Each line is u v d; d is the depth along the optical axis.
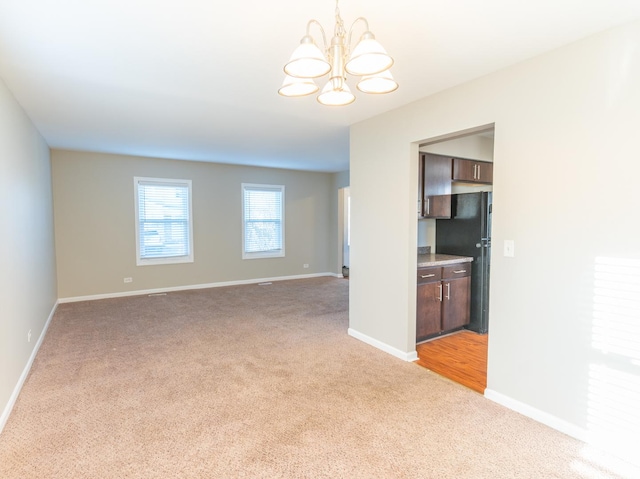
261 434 2.16
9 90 2.82
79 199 5.67
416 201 3.27
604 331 2.02
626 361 1.94
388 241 3.44
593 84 2.02
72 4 1.72
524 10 1.77
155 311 5.03
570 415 2.17
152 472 1.83
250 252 7.34
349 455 1.97
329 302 5.61
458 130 2.75
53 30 1.97
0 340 2.28
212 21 1.89
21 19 1.85
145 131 4.25
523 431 2.21
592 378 2.07
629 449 1.94
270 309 5.16
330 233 8.34
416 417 2.36
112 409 2.43
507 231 2.46
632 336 1.91
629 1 1.69
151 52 2.25
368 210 3.68
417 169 3.26
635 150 1.88
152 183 6.25
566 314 2.17
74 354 3.41
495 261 2.54
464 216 4.27
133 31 2.00
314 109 3.37
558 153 2.18
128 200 6.05
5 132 2.64
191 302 5.59
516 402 2.44
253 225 7.35
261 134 4.39
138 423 2.27
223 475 1.81
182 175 6.51
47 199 4.72
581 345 2.11
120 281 6.04
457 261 3.99
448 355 3.46
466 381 2.90
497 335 2.54
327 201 8.30
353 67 1.47
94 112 3.48
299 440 2.11
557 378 2.22
